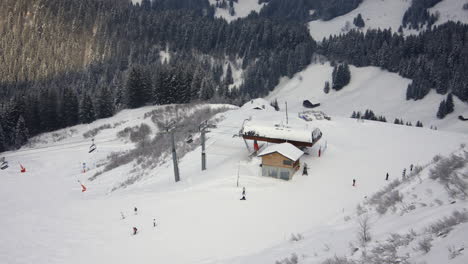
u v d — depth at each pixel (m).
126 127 83.50
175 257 20.92
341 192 32.59
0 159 71.62
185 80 107.88
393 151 47.62
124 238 25.39
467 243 7.46
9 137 88.50
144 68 110.88
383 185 34.62
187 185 38.31
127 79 106.12
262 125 45.59
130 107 108.06
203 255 20.50
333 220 19.50
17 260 23.33
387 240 10.46
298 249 14.23
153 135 73.94
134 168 55.31
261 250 18.03
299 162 41.72
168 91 106.94
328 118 66.19
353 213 18.16
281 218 25.78
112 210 32.97
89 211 33.53
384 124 64.31
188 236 23.98
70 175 59.50
